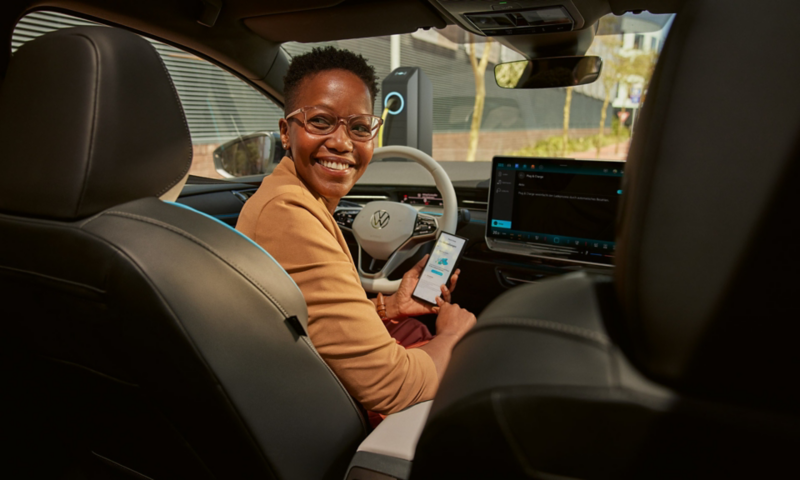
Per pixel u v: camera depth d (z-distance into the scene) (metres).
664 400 0.25
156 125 0.65
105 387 0.69
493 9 1.39
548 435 0.27
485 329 0.33
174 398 0.64
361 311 0.80
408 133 2.82
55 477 0.96
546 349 0.29
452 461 0.31
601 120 10.53
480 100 11.66
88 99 0.58
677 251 0.25
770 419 0.23
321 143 0.91
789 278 0.22
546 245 1.47
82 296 0.59
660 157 0.25
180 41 1.61
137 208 0.61
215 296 0.59
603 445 0.26
